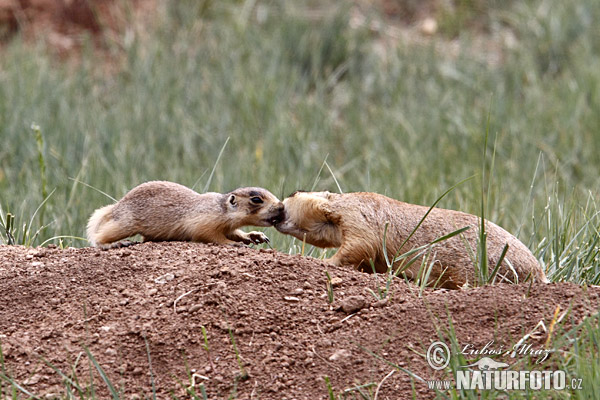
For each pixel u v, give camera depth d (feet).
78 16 83.46
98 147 54.85
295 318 26.21
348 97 71.00
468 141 60.85
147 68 72.02
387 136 62.44
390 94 71.92
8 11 83.35
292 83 71.82
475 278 29.12
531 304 26.04
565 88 70.23
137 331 25.40
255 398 23.45
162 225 30.68
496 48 83.15
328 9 84.38
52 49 79.92
